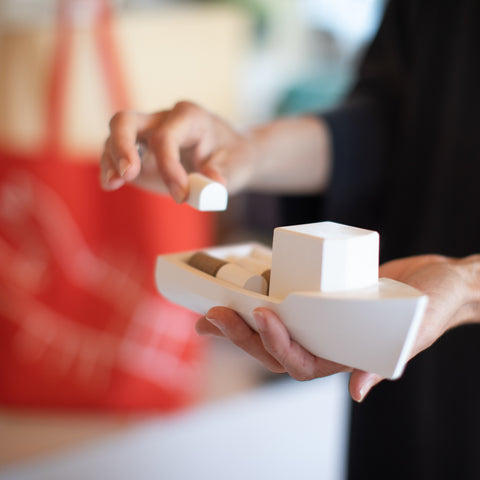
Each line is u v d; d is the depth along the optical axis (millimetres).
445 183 903
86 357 1301
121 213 1256
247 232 1705
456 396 889
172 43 1342
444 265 638
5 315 1273
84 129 1299
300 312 564
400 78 1008
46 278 1267
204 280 629
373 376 576
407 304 542
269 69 1790
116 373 1309
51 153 1225
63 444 1211
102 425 1304
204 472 1109
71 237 1252
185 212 1286
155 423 1317
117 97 1293
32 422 1307
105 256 1269
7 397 1300
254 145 808
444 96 910
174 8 1548
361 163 937
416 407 917
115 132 672
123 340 1302
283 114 1653
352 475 1011
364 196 955
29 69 1277
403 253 958
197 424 1247
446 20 906
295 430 1223
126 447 1180
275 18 1741
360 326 554
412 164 941
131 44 1312
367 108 973
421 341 587
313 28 1810
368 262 579
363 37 1688
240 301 599
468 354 875
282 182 898
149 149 712
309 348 580
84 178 1233
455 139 895
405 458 943
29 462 1133
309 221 991
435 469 916
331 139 906
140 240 1269
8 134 1303
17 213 1234
